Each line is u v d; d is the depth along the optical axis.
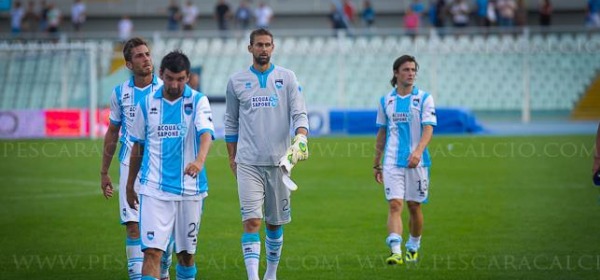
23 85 112.94
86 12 150.50
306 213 50.00
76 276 34.34
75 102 110.06
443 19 131.88
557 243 40.12
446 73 124.75
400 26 148.12
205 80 123.00
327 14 149.25
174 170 27.61
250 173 31.98
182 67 27.03
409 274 34.16
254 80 32.12
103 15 150.88
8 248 40.22
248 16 133.38
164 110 27.67
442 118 99.06
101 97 106.56
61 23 148.38
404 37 129.62
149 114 27.67
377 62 124.88
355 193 58.09
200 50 126.56
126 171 30.72
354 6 148.25
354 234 43.47
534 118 120.44
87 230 44.97
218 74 123.94
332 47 126.31
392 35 130.38
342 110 101.38
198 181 27.91
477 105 122.69
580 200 53.31
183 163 27.69
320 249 39.66
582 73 123.94
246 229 31.72
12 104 112.44
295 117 32.16
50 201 54.91
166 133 27.61
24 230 44.91
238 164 32.22
